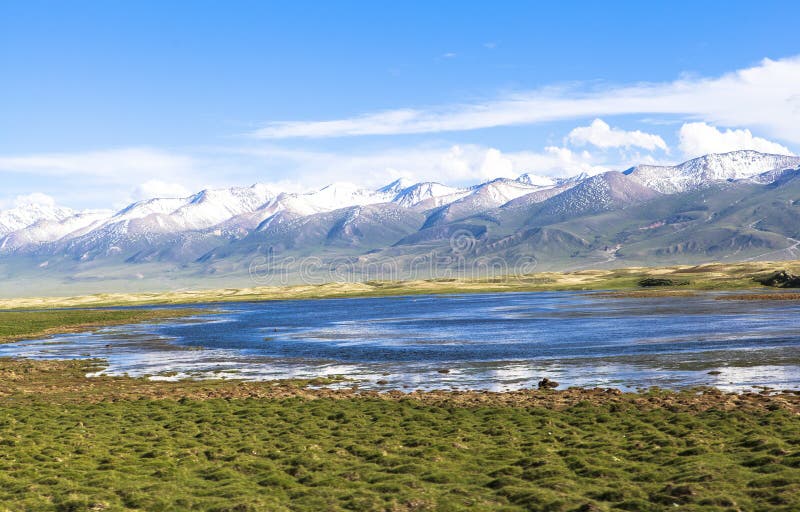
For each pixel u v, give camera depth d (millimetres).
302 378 69562
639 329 105062
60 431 44781
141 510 28188
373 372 71938
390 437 41125
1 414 51312
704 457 33781
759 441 35812
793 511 25281
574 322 124312
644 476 31141
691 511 26234
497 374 67188
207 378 71562
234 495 30109
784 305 144750
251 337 117312
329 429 44375
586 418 44656
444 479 32062
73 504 28562
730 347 78625
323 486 31672
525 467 33719
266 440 41281
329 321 152500
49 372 78438
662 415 44438
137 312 198625
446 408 49938
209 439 41625
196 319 172375
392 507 27859
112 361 88188
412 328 125250
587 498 28547
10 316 182250
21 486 31375
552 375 65125
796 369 61719
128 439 42094
